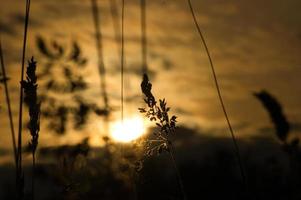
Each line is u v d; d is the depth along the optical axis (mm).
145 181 3031
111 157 3012
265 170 3514
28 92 2713
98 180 2963
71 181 2959
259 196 3076
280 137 2203
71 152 3043
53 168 2990
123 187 2963
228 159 3967
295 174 2240
